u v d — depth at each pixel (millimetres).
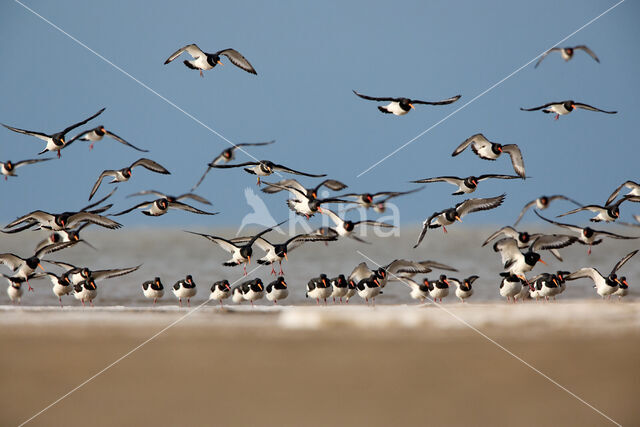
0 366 16391
